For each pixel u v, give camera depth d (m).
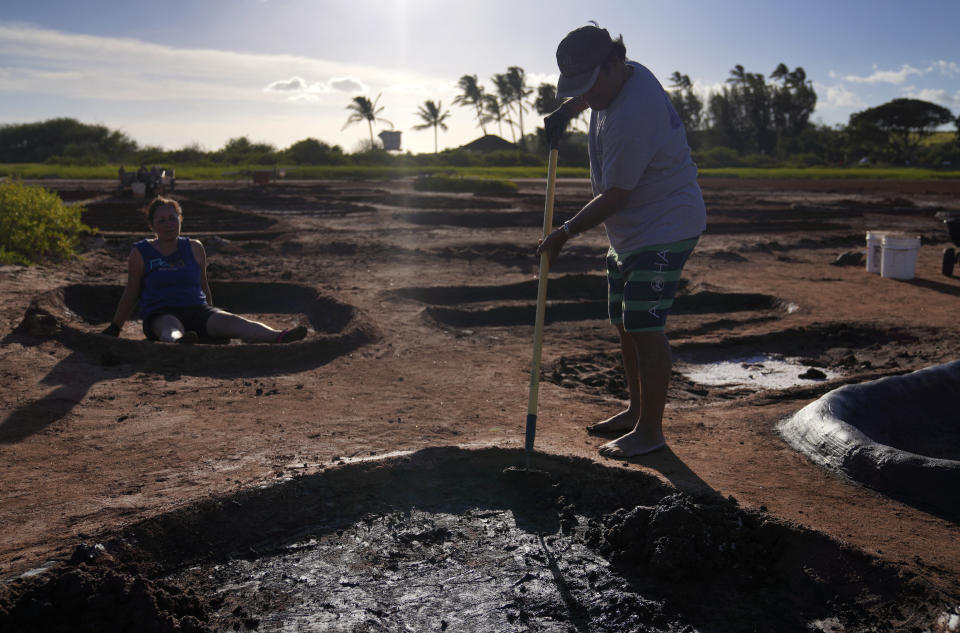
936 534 2.47
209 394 3.98
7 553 2.20
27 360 4.39
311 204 19.59
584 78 2.88
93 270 7.91
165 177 23.61
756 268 9.34
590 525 2.60
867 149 95.75
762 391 4.20
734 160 83.88
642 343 3.13
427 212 16.30
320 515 2.61
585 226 3.01
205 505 2.47
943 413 3.57
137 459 3.02
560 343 5.62
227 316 5.02
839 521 2.54
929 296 7.61
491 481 2.94
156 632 1.88
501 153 67.94
